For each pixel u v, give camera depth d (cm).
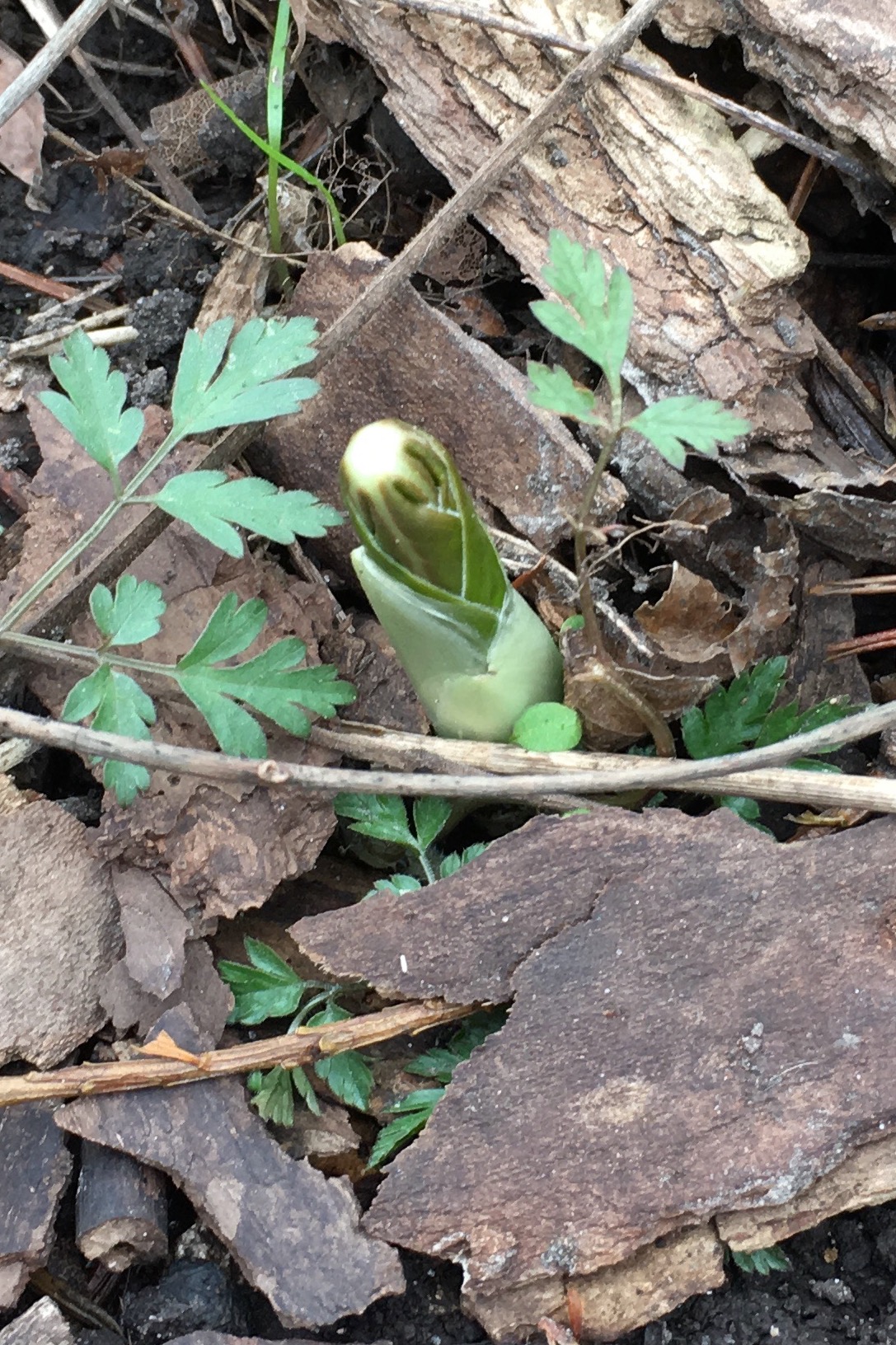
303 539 50
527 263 49
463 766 47
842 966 44
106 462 45
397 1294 44
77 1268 45
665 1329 44
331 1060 45
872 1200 44
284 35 48
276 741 47
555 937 45
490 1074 44
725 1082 44
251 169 53
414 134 49
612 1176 43
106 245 53
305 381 45
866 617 50
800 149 50
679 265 48
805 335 48
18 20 54
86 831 46
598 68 47
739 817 45
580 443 49
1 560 49
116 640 45
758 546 49
